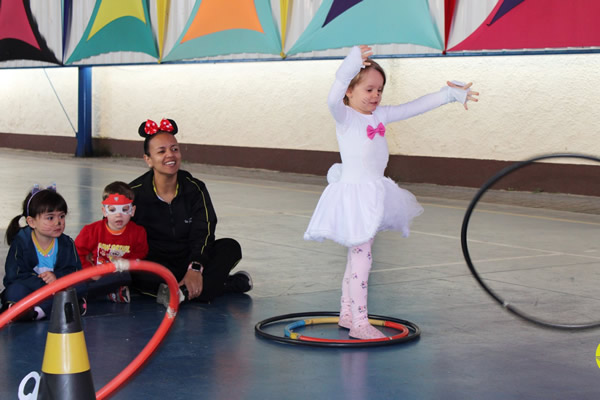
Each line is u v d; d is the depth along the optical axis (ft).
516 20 32.60
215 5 43.91
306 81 45.88
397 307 14.60
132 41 48.65
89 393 8.05
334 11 38.27
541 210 30.78
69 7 51.83
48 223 13.16
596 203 33.06
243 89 49.39
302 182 41.24
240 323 13.29
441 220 27.50
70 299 8.05
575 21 31.19
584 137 35.50
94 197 31.40
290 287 16.33
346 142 12.28
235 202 31.63
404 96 41.37
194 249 14.70
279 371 10.69
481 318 13.83
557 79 36.09
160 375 10.45
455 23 34.42
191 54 45.50
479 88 38.63
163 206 14.74
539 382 10.43
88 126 57.47
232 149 50.37
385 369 10.85
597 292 16.05
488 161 38.58
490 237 23.66
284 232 23.80
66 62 52.65
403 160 41.75
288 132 47.11
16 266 13.30
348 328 13.24
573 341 12.46
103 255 14.39
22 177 39.83
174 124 14.90
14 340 12.01
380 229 12.61
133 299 15.12
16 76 63.46
